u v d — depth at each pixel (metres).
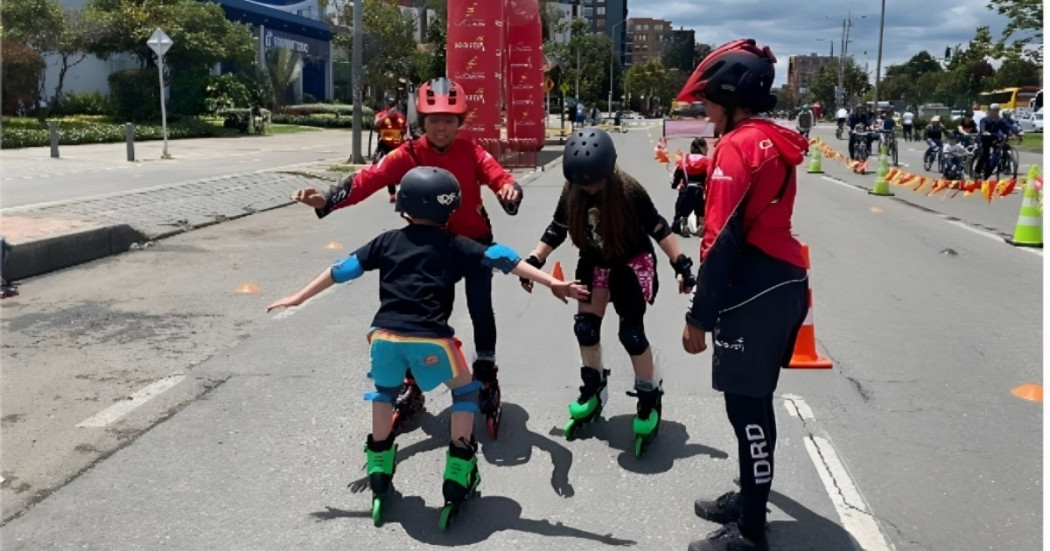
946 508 4.22
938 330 7.47
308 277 9.53
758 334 3.56
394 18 50.81
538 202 16.78
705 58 3.66
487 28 23.06
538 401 5.65
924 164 27.31
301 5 66.81
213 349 6.74
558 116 86.12
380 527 4.02
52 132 23.89
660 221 4.62
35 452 4.76
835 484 4.47
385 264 4.03
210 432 5.07
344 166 22.88
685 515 4.16
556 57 66.88
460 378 4.02
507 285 9.16
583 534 3.98
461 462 3.99
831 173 24.95
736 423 3.73
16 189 16.12
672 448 4.91
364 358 6.51
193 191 15.55
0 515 4.06
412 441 5.00
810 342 6.41
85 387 5.82
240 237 12.25
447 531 3.99
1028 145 38.44
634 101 123.25
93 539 3.87
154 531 3.95
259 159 25.56
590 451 4.87
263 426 5.17
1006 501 4.29
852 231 13.25
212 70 46.94
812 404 5.61
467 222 5.00
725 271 3.42
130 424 5.18
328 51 66.00
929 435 5.12
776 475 4.57
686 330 3.51
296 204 16.22
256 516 4.10
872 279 9.65
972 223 14.38
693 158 12.19
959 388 5.95
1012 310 8.23
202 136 37.50
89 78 43.50
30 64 35.19
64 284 9.03
